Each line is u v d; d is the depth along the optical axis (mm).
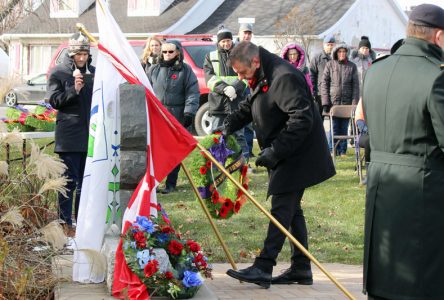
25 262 5652
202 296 5395
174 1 33719
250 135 12711
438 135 4227
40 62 33594
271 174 6133
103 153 6051
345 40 32719
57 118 7730
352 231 8555
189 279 5273
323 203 9945
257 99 6086
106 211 6059
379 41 35875
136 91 5848
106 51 6176
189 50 15773
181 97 10164
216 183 6523
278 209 6066
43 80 20469
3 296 5324
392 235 4418
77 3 33906
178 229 8328
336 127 12781
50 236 5629
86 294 5457
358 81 13156
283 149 5828
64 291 5535
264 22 31984
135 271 5258
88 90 7754
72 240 6402
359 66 14867
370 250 4539
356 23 33531
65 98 7570
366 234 4566
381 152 4504
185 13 33125
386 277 4457
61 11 34062
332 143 12453
